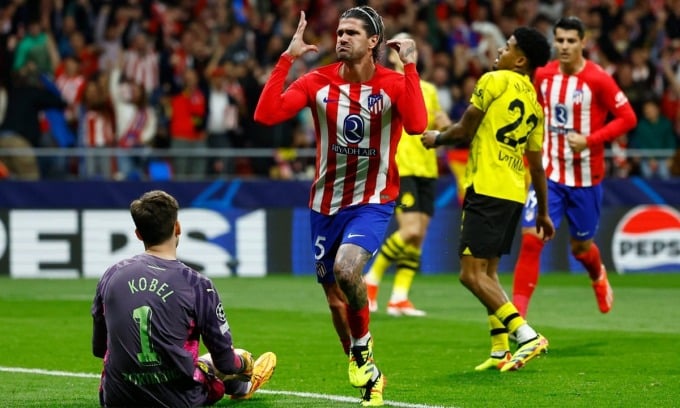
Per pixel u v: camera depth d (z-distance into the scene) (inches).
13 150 1486.2
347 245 587.2
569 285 1370.6
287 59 598.5
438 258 1523.1
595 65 898.7
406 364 749.3
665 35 1957.4
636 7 2025.1
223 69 1603.1
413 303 1173.7
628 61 1803.6
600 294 927.7
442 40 1882.4
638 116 1630.2
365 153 604.1
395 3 1920.5
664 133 1621.6
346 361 765.3
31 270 1467.8
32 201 1467.8
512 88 711.1
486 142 713.0
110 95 1546.5
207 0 1910.7
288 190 1510.8
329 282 627.2
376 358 778.8
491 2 1990.7
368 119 598.9
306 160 1551.4
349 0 1924.2
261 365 612.4
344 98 598.9
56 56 1635.1
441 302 1182.3
